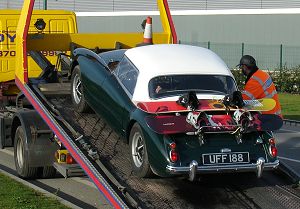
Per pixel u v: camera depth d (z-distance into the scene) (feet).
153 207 26.86
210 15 133.69
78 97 36.40
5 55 49.08
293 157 49.21
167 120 27.94
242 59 35.70
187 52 32.94
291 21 124.16
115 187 27.84
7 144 45.62
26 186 35.32
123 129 30.89
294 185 31.24
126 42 42.55
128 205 26.61
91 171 29.14
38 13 50.21
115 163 30.17
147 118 28.17
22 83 38.68
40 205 31.22
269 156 28.94
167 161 27.45
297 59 120.98
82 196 35.55
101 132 33.32
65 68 41.27
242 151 28.60
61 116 34.71
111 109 32.12
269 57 124.47
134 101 30.32
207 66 32.09
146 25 39.50
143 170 28.94
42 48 40.86
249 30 128.88
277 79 105.50
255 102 30.30
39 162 38.45
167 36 42.96
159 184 29.35
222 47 130.72
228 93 31.40
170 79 30.96
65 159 35.94
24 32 38.24
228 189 30.42
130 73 31.86
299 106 84.48
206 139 28.45
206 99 30.04
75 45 41.37
